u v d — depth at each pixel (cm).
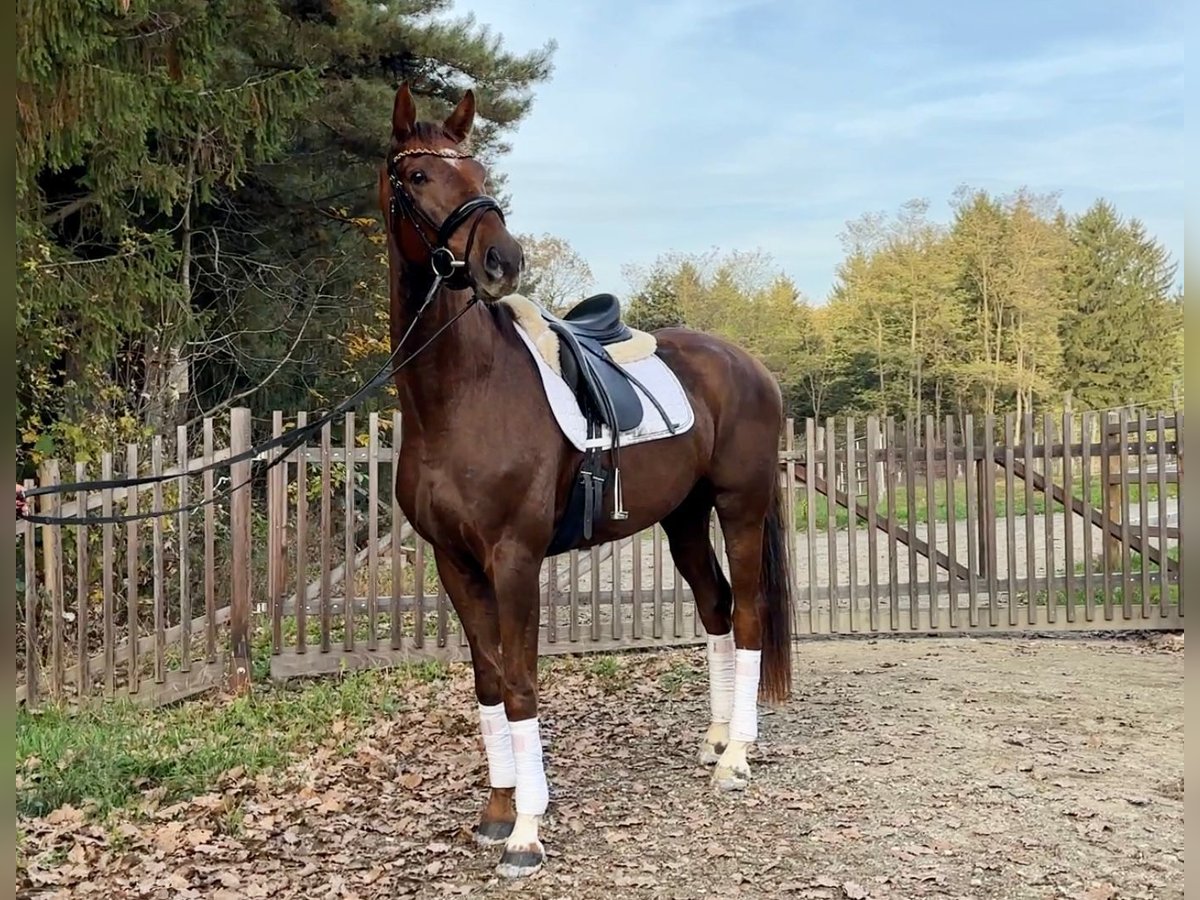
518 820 354
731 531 448
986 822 373
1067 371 3544
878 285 3397
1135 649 692
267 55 1141
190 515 696
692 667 658
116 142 797
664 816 392
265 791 436
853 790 409
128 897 336
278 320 1234
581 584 970
